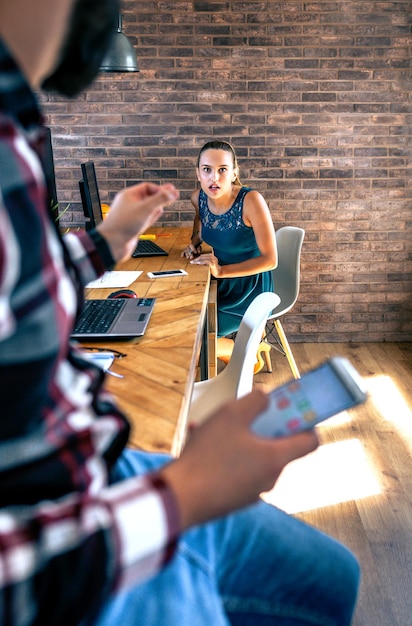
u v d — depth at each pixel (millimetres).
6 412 475
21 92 468
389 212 4453
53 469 519
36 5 471
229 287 3486
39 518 448
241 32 4211
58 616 444
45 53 493
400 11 4184
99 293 2387
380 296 4574
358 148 4367
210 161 3271
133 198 935
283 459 520
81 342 1674
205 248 3424
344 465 2969
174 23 4203
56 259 495
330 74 4266
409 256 4516
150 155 4391
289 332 4645
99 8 518
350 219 4469
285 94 4289
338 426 3355
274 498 2721
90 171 3400
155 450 1032
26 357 462
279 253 3676
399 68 4254
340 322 4625
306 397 600
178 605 715
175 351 1586
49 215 526
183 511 484
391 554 2359
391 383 3904
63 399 562
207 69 4262
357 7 4176
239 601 891
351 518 2576
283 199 4441
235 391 1955
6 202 436
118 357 1547
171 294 2309
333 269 4547
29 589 424
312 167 4395
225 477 502
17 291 446
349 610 924
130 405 1236
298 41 4223
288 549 910
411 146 4363
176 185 4426
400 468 2936
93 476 568
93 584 446
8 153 448
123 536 457
